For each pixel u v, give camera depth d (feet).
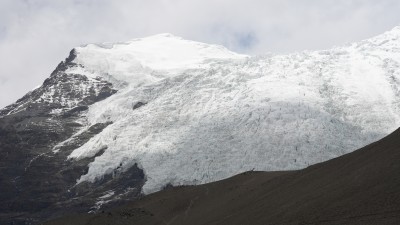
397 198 239.09
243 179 498.28
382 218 229.04
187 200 499.10
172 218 469.98
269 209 337.72
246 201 400.26
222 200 448.65
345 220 246.27
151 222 474.49
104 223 487.20
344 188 284.20
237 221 354.13
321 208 277.44
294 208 304.30
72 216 537.24
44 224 524.93
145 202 544.21
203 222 406.00
